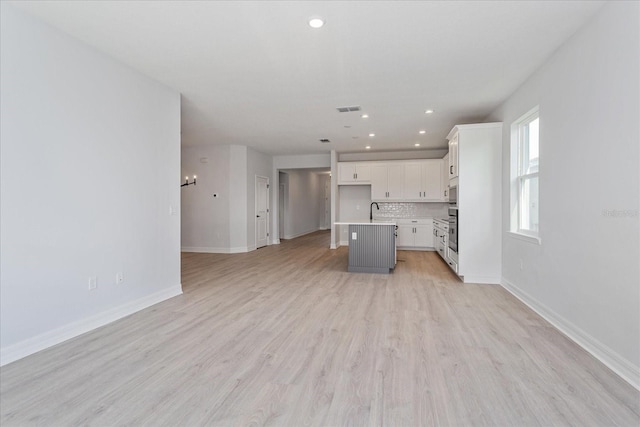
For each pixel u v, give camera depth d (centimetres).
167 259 411
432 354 258
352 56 325
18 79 250
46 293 270
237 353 261
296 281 507
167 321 332
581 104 272
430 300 404
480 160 480
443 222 672
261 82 393
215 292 443
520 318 338
